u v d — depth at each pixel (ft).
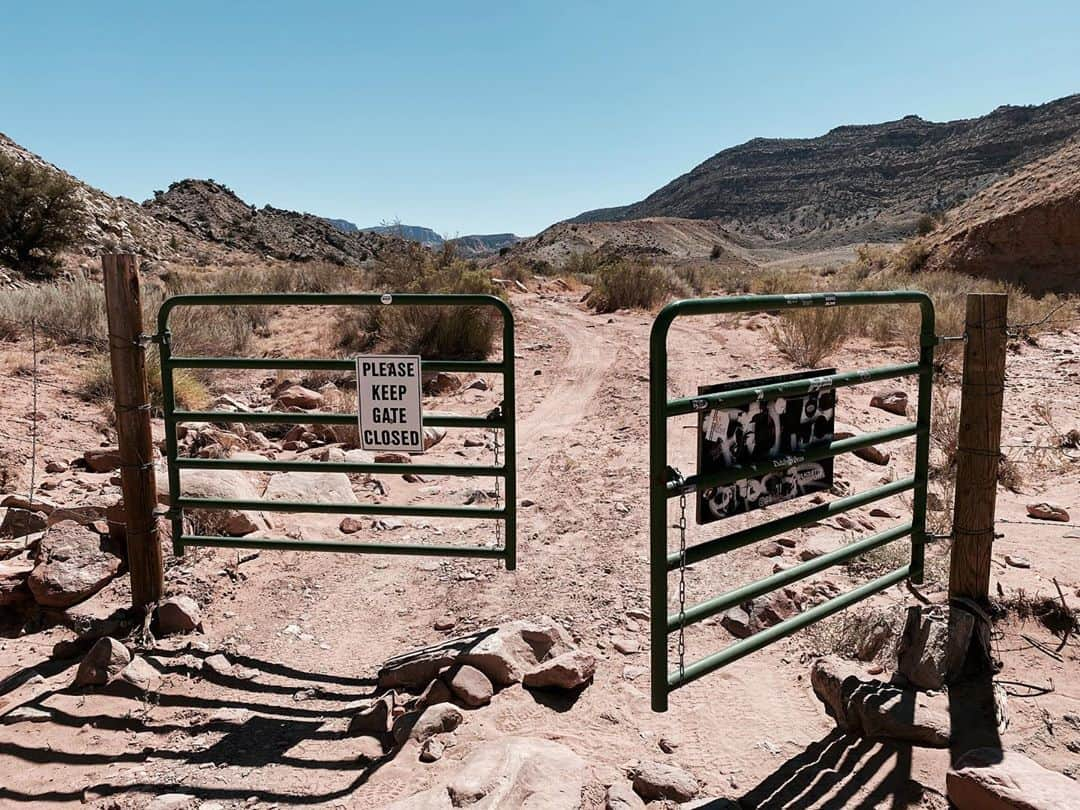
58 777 12.41
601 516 23.66
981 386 14.84
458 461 30.71
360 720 13.70
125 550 19.24
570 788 11.23
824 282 94.17
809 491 13.60
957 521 15.38
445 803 10.77
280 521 23.38
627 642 16.03
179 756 12.96
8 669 15.64
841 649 15.17
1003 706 12.96
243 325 56.59
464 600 18.30
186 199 260.62
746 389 12.25
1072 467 27.14
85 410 33.09
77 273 113.19
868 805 11.16
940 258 106.11
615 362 48.26
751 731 13.04
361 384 16.97
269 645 16.78
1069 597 16.24
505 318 16.37
